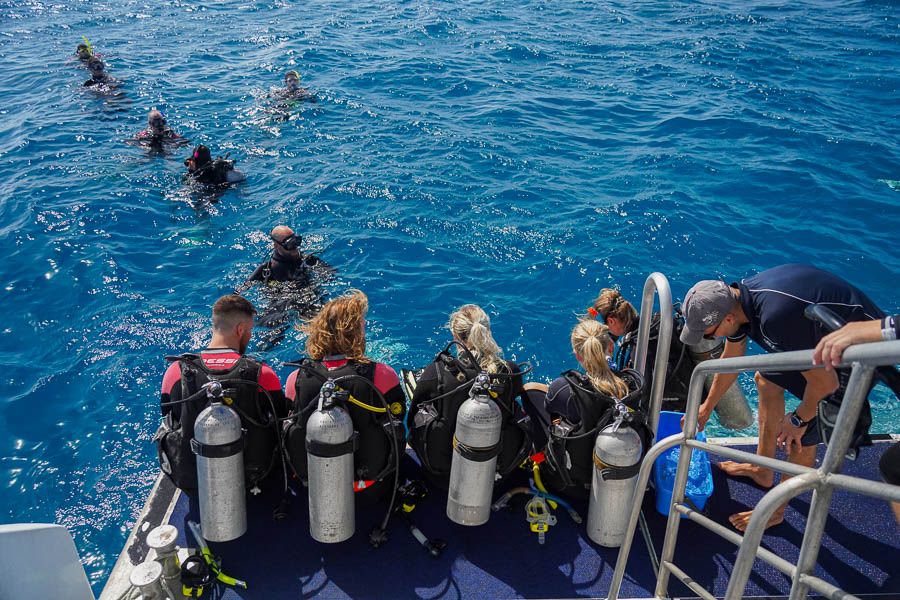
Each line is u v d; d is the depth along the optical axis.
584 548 4.01
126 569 3.83
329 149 12.52
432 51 17.94
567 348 7.78
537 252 9.40
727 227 10.03
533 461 4.41
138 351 7.73
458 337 4.05
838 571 3.85
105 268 9.08
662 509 4.15
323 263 9.19
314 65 16.94
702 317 3.67
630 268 9.09
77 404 7.02
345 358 3.85
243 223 10.21
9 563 3.16
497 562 3.92
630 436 3.66
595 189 11.02
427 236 9.78
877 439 4.79
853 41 19.00
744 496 4.41
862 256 9.49
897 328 2.09
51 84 15.98
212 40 19.20
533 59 17.41
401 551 3.98
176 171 11.78
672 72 16.55
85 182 11.31
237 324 4.06
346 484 3.68
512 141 12.75
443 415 3.92
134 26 20.62
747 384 7.35
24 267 9.09
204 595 3.69
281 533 4.08
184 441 3.83
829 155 12.30
